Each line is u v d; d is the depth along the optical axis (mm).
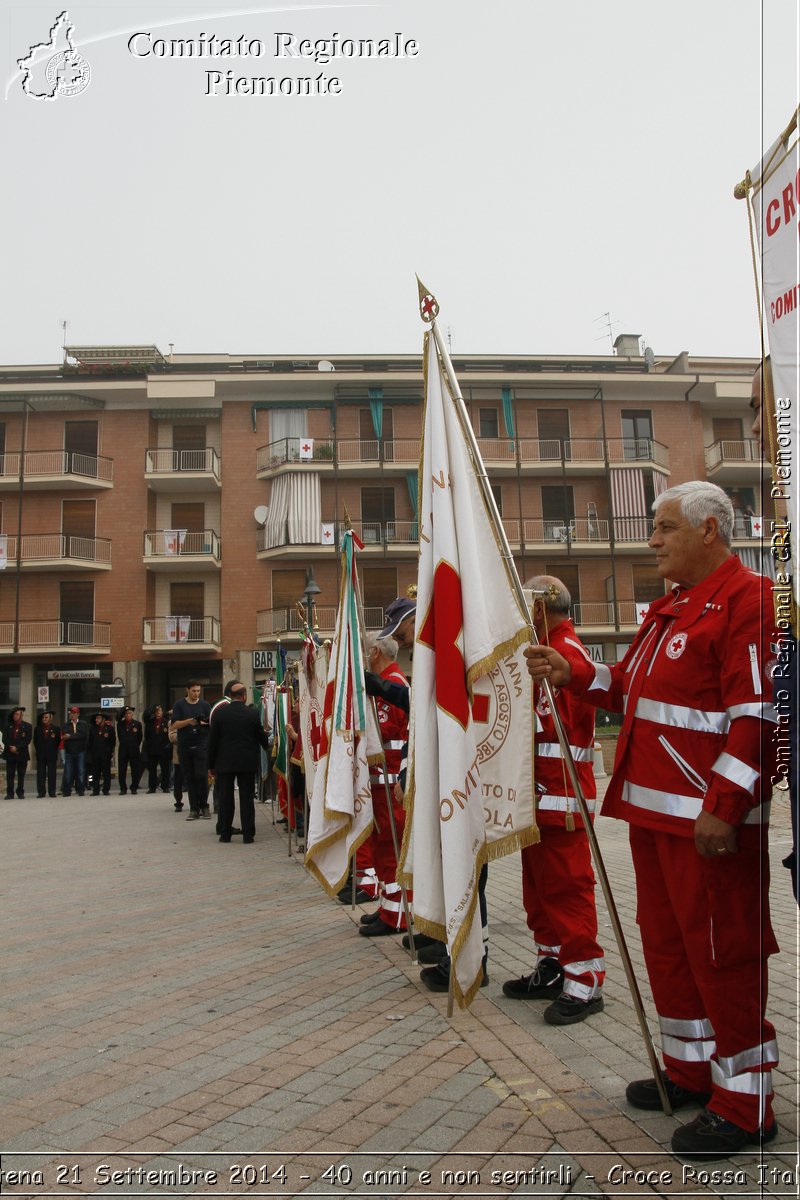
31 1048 4055
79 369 38250
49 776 23422
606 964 5117
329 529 35406
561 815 4230
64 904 7746
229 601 35750
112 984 5117
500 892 7891
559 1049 3734
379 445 35688
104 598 35656
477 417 36875
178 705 16125
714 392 36969
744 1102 2752
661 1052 3424
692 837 2910
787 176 2217
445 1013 4320
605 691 3396
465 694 3859
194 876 9180
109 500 36000
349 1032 4102
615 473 36375
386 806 6430
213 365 37781
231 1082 3543
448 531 3980
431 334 4152
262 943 6078
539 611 4328
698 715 2977
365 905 7418
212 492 36719
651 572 36688
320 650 8133
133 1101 3389
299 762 10188
